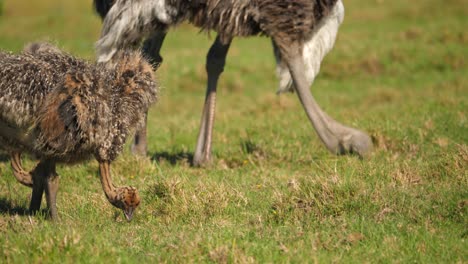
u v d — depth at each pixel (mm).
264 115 47125
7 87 21453
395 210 23188
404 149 33406
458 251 19938
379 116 42062
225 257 19000
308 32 30047
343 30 79250
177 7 30156
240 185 27562
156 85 23047
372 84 62500
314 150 34719
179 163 33688
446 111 41312
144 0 30297
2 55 22219
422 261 19344
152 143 39531
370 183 25531
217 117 47750
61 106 20953
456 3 86750
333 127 29812
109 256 19016
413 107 45000
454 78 61438
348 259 19406
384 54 67875
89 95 21141
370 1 92188
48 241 19234
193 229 21891
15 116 21672
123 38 30797
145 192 25625
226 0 29609
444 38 71688
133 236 21266
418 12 85000
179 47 76812
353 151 29766
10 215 23844
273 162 33375
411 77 63625
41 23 91250
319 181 24906
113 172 30812
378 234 21141
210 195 24609
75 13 96875
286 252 19625
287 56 30109
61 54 22766
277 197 24656
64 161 22500
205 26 30453
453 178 26219
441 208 22859
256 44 77188
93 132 21250
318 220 22797
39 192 23172
